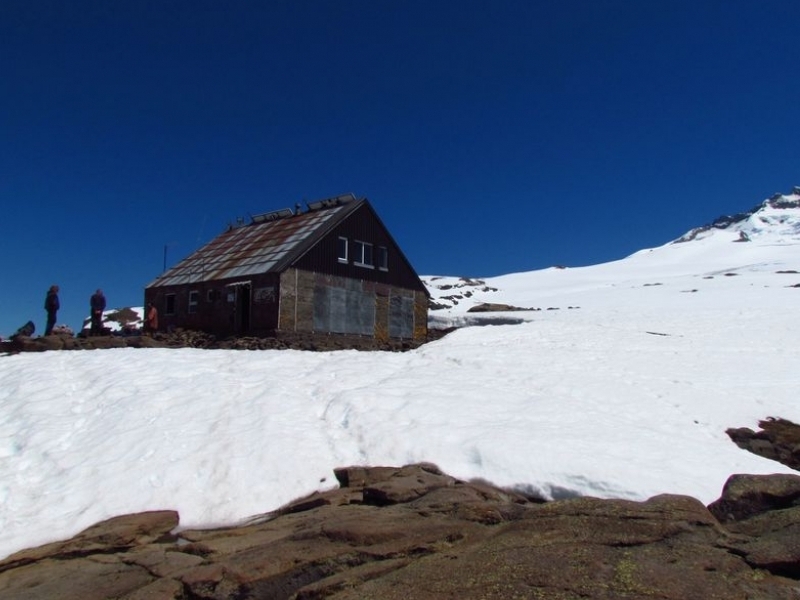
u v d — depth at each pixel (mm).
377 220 32312
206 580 6582
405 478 9438
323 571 6672
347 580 6219
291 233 31016
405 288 33688
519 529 7008
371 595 5723
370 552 6785
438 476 9578
